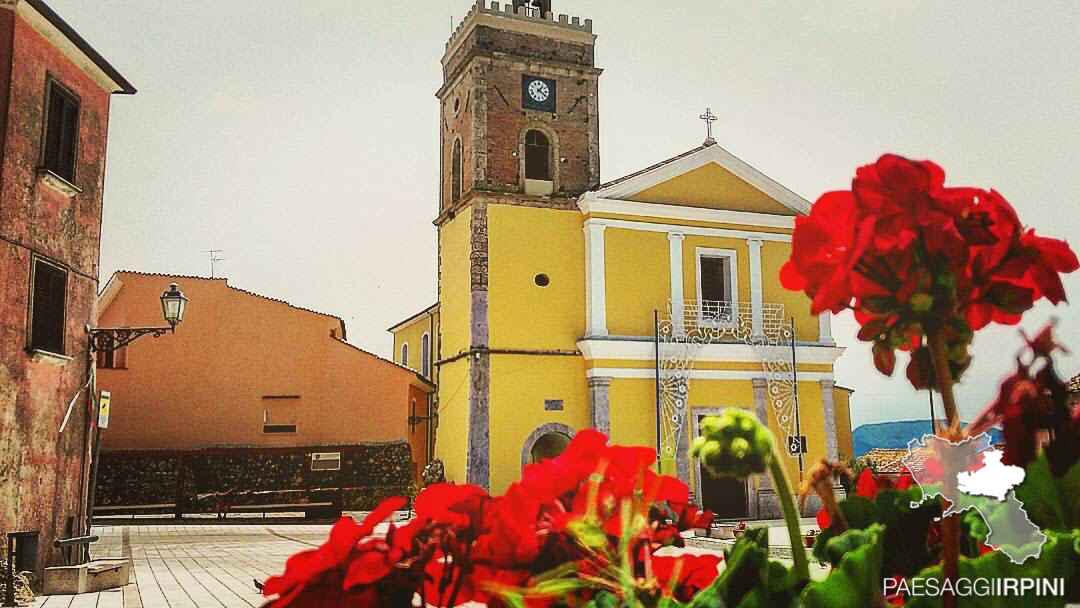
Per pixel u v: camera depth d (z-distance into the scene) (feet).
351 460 107.65
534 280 84.23
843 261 3.06
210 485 105.19
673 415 82.94
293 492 105.70
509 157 87.15
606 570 3.37
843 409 102.99
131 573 49.98
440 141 97.91
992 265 3.11
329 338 111.55
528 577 3.38
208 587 44.19
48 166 43.50
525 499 3.39
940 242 2.96
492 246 83.71
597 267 84.74
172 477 105.29
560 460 3.66
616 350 83.10
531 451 81.25
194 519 99.50
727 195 91.35
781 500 3.03
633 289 85.61
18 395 40.70
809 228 3.18
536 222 85.46
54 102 44.16
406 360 136.46
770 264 90.74
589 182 89.61
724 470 2.93
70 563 44.47
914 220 2.98
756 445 2.92
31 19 41.78
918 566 3.65
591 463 3.61
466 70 89.56
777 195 92.89
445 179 94.58
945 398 3.06
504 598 3.34
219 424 107.96
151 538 74.64
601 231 85.56
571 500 3.59
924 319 3.04
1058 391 3.09
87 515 46.62
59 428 43.98
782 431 86.17
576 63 91.25
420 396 117.91
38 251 42.50
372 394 110.22
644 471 3.62
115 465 104.12
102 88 48.85
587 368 83.66
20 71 41.24
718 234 89.25
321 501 105.19
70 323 45.24
